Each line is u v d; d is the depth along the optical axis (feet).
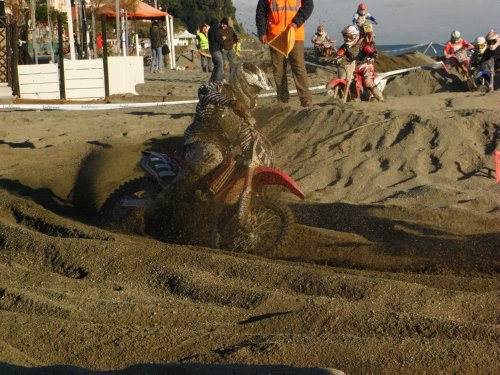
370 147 36.11
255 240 24.66
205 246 25.89
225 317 17.83
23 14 98.78
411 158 34.19
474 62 70.74
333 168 34.60
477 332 16.24
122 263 21.74
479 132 35.70
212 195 24.54
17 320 17.06
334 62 50.52
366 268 23.54
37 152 41.60
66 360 15.62
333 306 17.71
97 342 16.14
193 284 19.92
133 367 13.65
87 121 54.39
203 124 24.80
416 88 73.41
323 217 28.37
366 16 59.52
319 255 24.57
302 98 44.37
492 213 28.04
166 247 22.86
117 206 27.84
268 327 16.98
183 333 16.34
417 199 29.73
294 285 20.20
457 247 24.68
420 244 25.08
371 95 53.01
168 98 71.31
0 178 35.60
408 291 19.21
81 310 18.06
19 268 21.40
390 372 14.57
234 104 23.50
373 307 17.97
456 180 32.04
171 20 146.30
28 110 63.72
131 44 156.35
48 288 19.89
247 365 13.71
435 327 16.53
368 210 28.43
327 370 13.39
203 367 13.62
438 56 98.53
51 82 72.33
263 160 24.23
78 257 22.30
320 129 38.88
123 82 75.20
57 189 34.17
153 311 17.99
